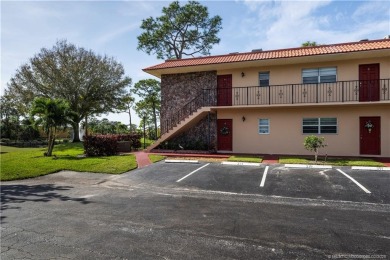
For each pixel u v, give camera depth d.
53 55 27.88
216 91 17.06
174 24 28.69
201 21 28.69
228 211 6.22
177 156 15.20
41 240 4.73
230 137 16.75
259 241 4.56
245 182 8.98
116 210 6.44
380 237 4.66
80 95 28.80
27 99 27.44
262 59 14.66
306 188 8.07
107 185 9.38
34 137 38.78
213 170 10.96
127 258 4.02
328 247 4.30
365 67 14.22
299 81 15.31
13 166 13.02
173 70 17.27
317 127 14.97
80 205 6.94
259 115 16.09
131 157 14.81
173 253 4.17
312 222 5.42
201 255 4.09
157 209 6.46
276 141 15.71
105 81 29.36
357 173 9.65
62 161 13.95
